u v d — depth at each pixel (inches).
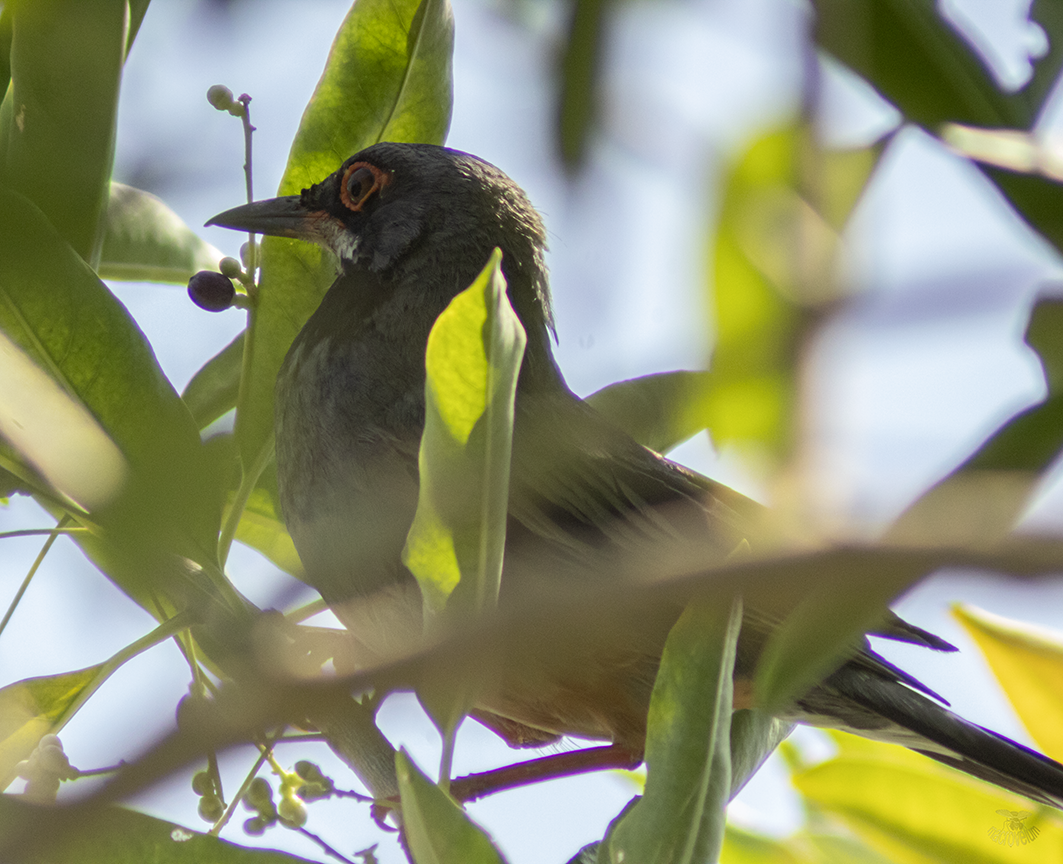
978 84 103.5
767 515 79.7
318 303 293.7
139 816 183.6
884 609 104.0
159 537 141.0
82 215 211.6
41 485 199.3
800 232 73.0
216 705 82.8
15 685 220.5
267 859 185.8
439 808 162.2
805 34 72.7
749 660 299.7
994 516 77.0
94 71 195.8
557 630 87.9
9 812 79.2
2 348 172.7
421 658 87.4
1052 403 90.4
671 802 182.2
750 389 74.9
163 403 210.7
